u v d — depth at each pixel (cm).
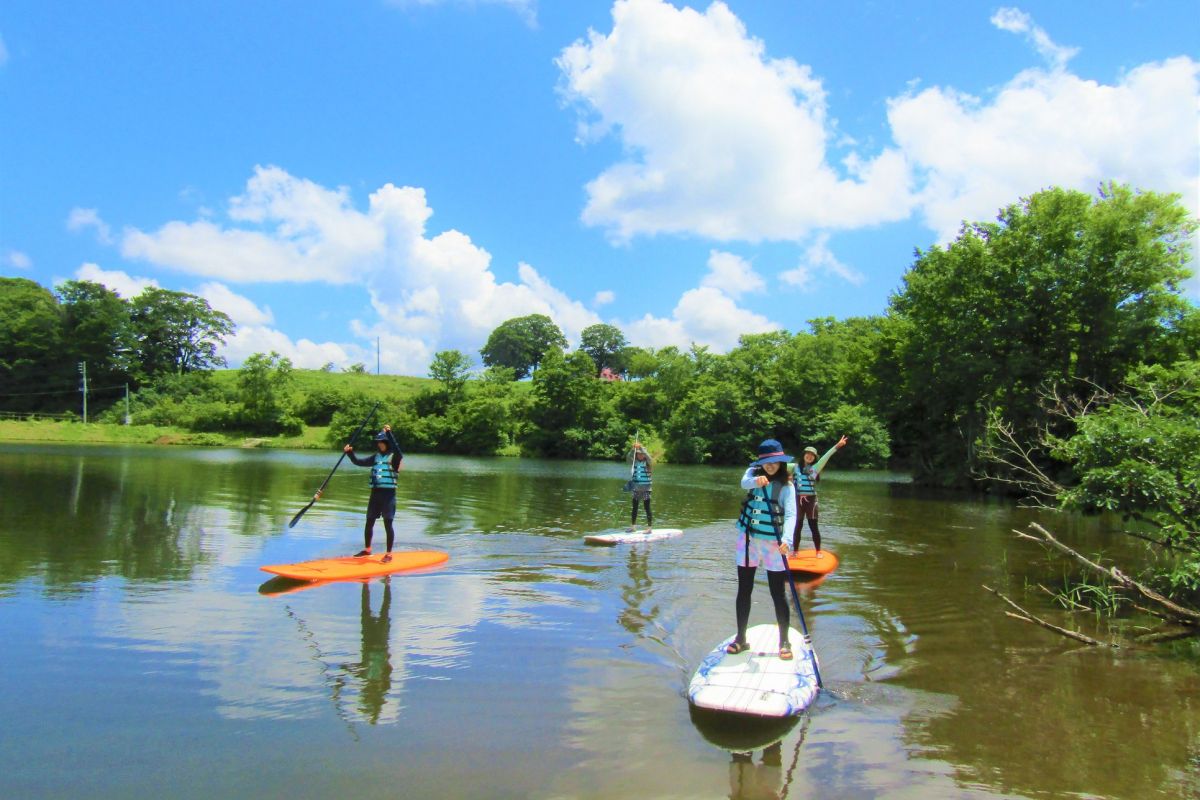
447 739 410
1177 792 362
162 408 6594
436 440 5691
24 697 463
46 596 716
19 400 6906
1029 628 663
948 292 2470
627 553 1019
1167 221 2153
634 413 5828
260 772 368
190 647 567
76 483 1953
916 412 2973
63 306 7556
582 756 390
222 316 8419
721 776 371
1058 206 2288
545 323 10594
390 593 758
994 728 436
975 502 2011
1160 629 663
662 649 584
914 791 359
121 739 404
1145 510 773
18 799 337
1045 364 2295
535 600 739
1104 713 462
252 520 1304
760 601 751
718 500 1928
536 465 4019
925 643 613
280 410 6247
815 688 489
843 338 5359
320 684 494
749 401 4912
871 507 1836
